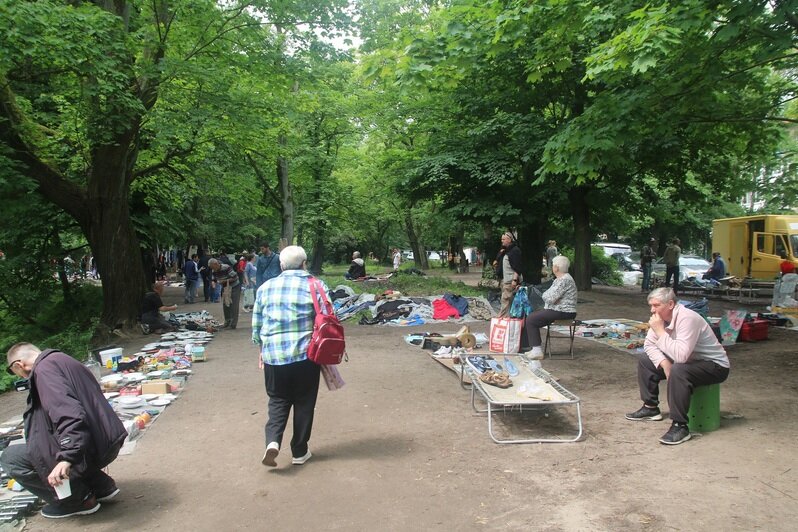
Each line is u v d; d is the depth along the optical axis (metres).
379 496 3.98
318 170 29.59
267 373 4.39
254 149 15.12
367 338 10.51
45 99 13.56
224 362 8.74
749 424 5.23
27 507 3.85
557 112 18.36
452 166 17.31
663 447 4.74
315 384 4.52
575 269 18.77
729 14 6.97
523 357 6.53
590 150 8.24
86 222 11.84
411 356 8.77
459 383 7.09
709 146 13.23
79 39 8.88
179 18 12.18
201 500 3.97
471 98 17.61
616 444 4.86
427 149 19.50
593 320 12.04
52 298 16.97
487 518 3.62
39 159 11.47
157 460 4.73
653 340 5.30
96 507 3.82
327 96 25.05
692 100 8.59
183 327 12.40
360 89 25.17
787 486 3.91
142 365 8.21
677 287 18.81
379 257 49.03
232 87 12.87
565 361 8.20
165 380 7.31
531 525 3.51
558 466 4.42
